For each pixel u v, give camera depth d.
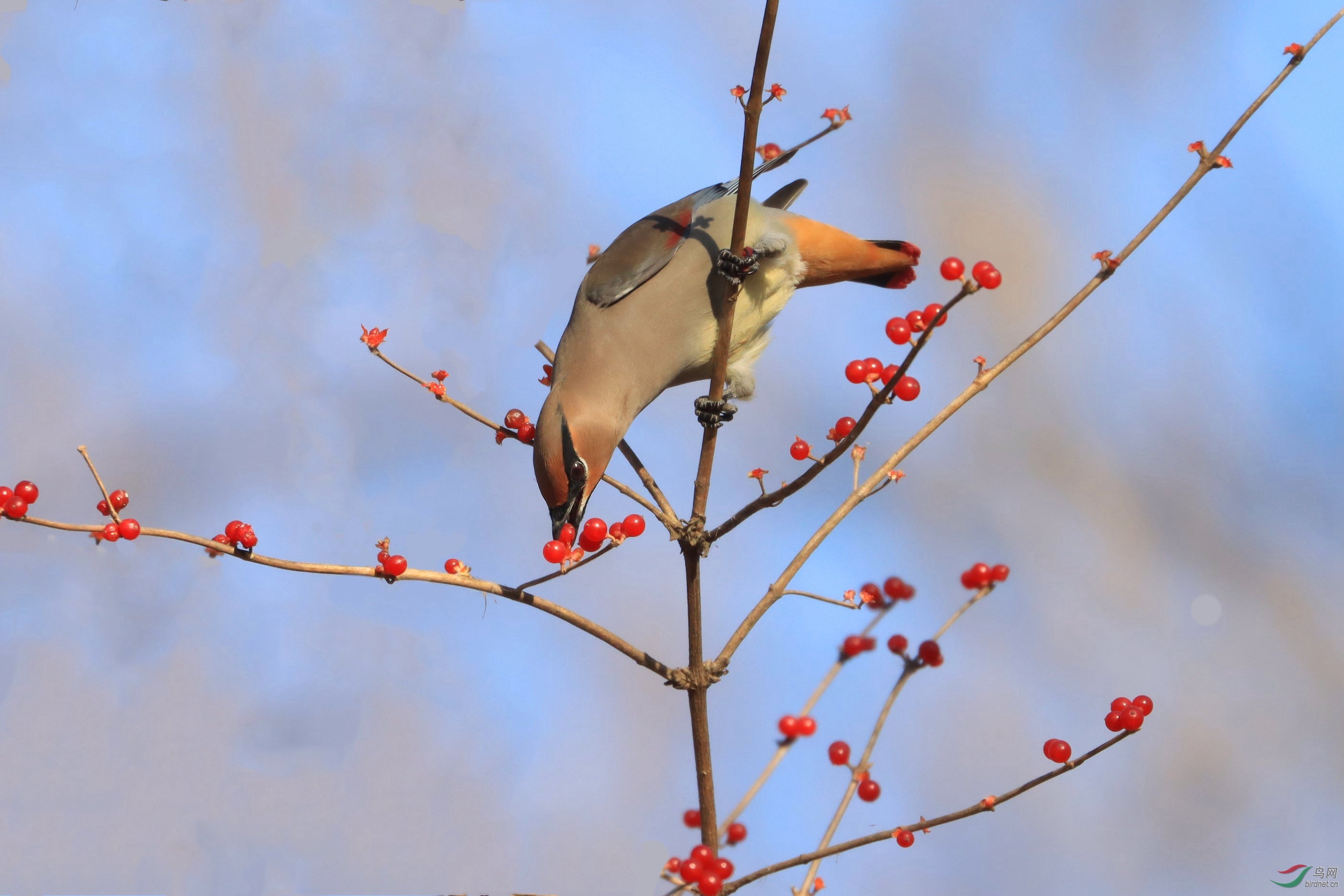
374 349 9.26
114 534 6.97
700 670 7.93
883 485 7.97
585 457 10.30
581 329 10.79
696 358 11.01
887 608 9.57
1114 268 7.79
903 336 7.29
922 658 9.27
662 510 8.27
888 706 9.17
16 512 6.87
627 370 10.58
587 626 7.76
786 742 9.56
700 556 8.09
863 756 9.02
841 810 8.83
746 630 7.95
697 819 10.23
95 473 7.01
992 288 7.01
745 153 8.28
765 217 11.14
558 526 10.10
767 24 8.00
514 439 10.42
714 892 7.36
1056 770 7.27
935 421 7.88
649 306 10.70
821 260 11.33
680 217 11.20
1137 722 7.21
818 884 8.61
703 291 10.82
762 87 8.19
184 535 7.10
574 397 10.43
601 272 11.02
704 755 7.89
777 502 7.81
